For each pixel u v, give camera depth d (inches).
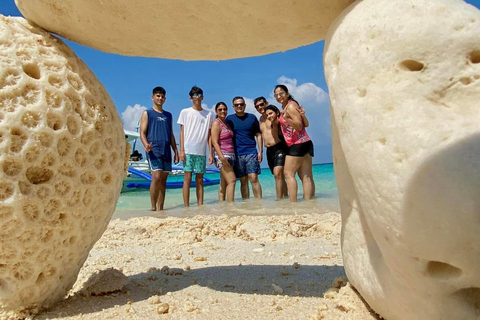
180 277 108.6
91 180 82.3
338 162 80.0
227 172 339.0
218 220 216.4
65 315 81.4
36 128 74.0
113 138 86.7
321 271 112.4
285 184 362.0
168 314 80.1
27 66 77.9
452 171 50.6
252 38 89.3
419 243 52.9
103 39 92.0
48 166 75.6
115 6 80.2
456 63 56.7
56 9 82.7
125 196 461.4
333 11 78.0
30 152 73.7
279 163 346.6
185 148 320.5
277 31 86.1
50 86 77.4
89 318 79.4
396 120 56.8
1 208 71.8
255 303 85.2
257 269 116.4
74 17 84.3
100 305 86.2
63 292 88.8
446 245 50.9
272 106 346.9
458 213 49.6
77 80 83.2
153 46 94.5
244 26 84.4
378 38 61.2
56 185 77.0
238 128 356.2
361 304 76.6
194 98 318.0
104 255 143.5
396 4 61.4
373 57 61.1
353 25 64.9
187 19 82.7
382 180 56.6
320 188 448.1
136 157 634.8
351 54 64.0
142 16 82.5
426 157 52.6
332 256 134.0
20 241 75.4
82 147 79.8
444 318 58.3
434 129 53.7
